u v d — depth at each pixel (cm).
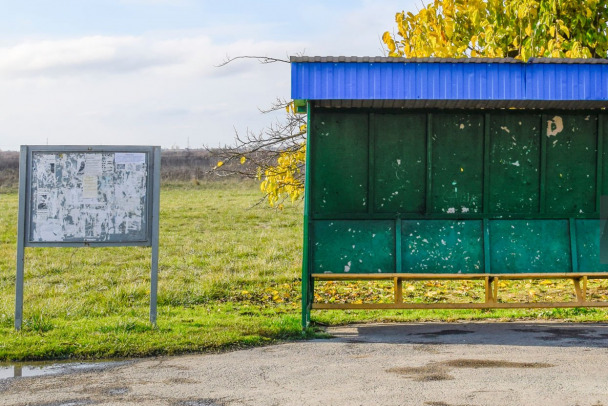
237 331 866
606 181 1026
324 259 998
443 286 1362
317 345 812
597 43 1312
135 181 896
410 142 1012
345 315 1042
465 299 1218
